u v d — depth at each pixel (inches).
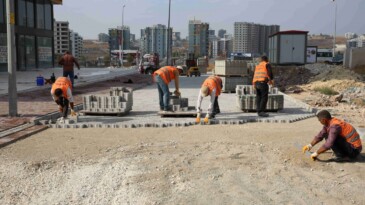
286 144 318.7
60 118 421.7
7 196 221.5
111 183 235.6
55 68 1664.6
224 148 304.5
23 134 352.2
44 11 1620.3
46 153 295.6
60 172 254.4
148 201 209.9
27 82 931.3
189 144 319.9
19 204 213.6
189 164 264.8
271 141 330.3
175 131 375.2
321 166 262.4
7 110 483.2
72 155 289.9
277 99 494.6
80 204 213.5
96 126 397.1
